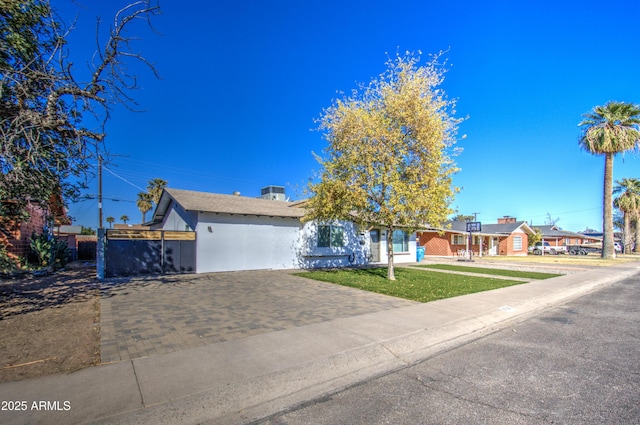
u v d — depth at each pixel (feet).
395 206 37.19
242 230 52.60
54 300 28.63
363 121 38.81
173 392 12.26
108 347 16.94
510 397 12.84
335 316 23.82
